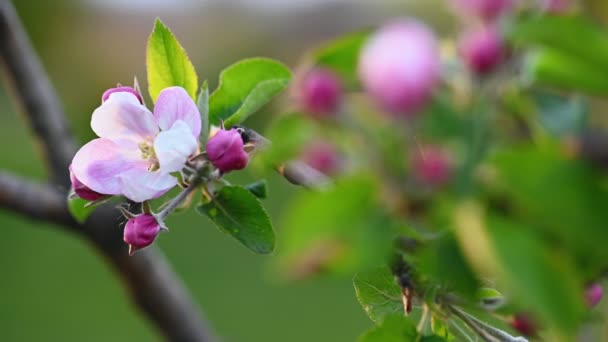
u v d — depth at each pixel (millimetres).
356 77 650
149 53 631
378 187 591
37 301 2654
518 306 594
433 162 588
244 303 2406
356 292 622
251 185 627
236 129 616
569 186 580
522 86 641
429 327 614
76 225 805
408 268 605
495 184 585
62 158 807
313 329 2178
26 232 3168
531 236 577
